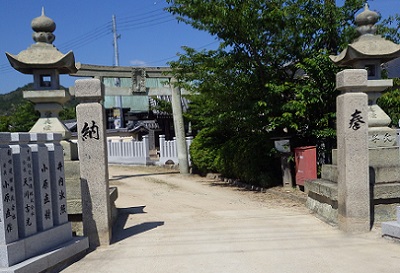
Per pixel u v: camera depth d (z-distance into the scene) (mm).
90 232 6312
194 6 10875
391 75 12859
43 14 7195
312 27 10406
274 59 11398
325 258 5445
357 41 7535
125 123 33938
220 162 14922
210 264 5344
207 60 11695
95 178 6336
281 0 10570
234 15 10305
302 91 10133
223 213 8773
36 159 5277
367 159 6516
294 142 11727
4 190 4566
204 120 15641
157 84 22625
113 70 16547
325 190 7367
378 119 7344
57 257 5168
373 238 6262
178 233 7035
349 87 6500
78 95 6328
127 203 10609
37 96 6992
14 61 6801
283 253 5727
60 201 5777
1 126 31203
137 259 5645
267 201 10281
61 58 6812
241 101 11461
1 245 4500
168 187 13805
